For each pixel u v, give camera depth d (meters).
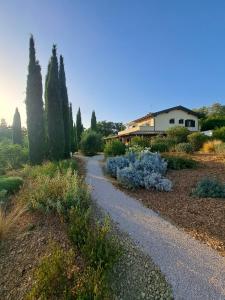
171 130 23.69
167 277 4.08
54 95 16.86
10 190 8.78
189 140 20.73
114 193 8.83
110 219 6.18
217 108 65.62
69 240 4.88
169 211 6.96
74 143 30.72
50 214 6.04
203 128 40.16
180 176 10.60
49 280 3.59
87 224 5.17
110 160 12.71
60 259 3.92
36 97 15.96
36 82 16.05
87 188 7.51
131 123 46.94
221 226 5.83
